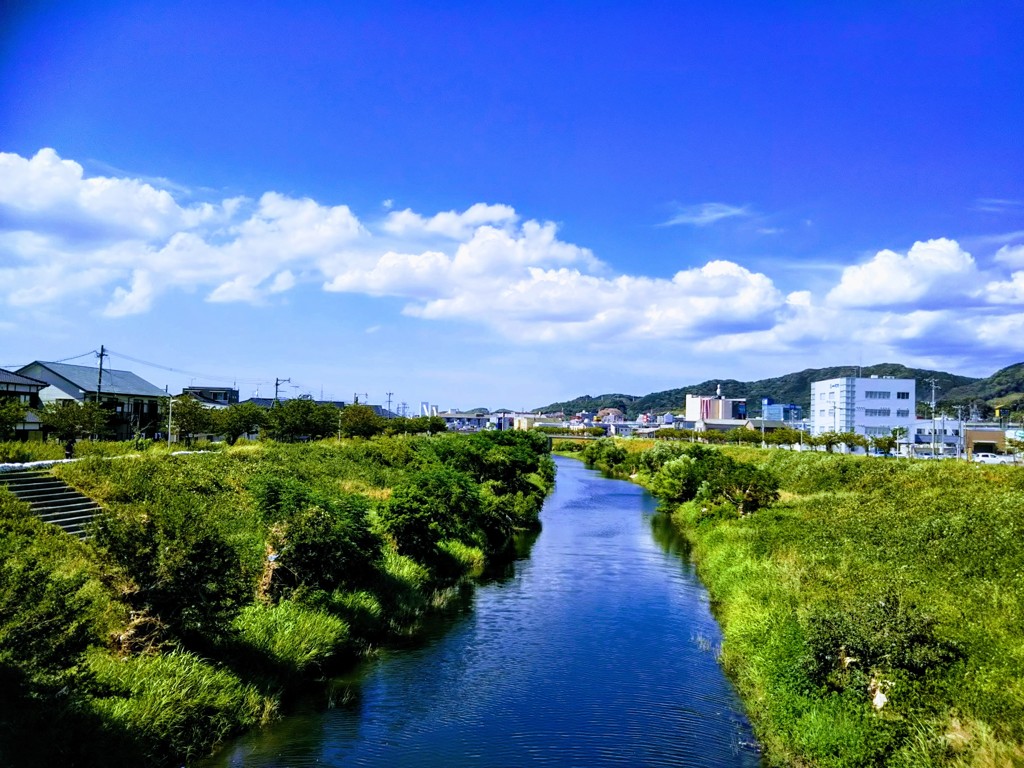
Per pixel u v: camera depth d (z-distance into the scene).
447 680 19.06
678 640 22.83
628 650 21.78
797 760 13.63
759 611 20.94
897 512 32.50
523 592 29.30
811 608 17.73
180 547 15.27
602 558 36.72
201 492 29.22
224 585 15.66
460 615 25.55
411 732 15.80
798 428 140.50
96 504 23.97
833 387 106.50
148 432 71.62
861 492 43.59
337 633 19.80
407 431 111.44
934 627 14.70
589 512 55.12
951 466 43.84
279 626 18.66
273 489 24.78
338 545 22.00
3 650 11.17
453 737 15.62
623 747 15.09
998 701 12.14
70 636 11.87
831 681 14.77
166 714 13.53
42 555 18.17
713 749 15.09
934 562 22.22
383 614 23.19
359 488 39.09
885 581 19.38
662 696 18.09
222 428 72.88
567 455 153.88
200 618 15.50
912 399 103.06
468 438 69.69
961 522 26.30
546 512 55.09
